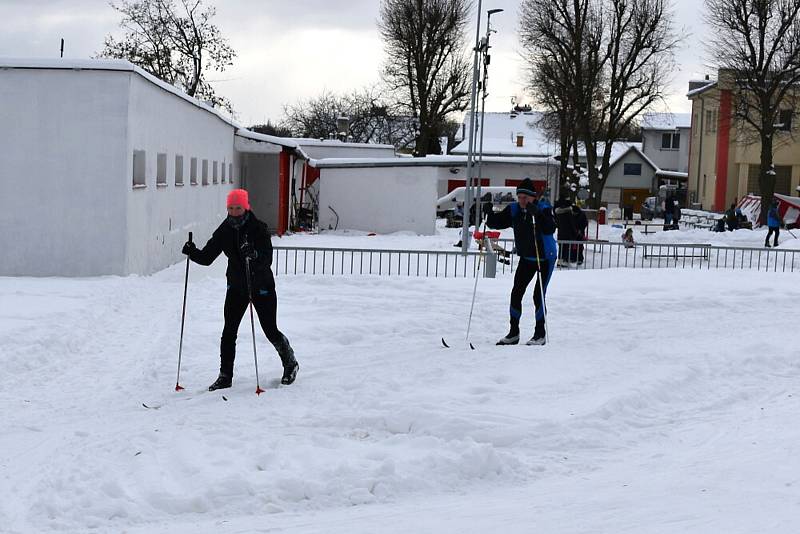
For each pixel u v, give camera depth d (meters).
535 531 5.36
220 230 9.31
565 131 57.81
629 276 18.86
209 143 29.00
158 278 19.17
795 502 5.84
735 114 50.50
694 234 41.06
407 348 11.52
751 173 59.75
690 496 6.07
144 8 52.03
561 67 53.34
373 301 15.02
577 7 52.41
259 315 9.35
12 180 18.11
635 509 5.78
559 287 17.11
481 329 13.04
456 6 61.09
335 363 10.59
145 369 10.32
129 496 6.18
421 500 6.31
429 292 16.11
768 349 11.21
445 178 64.06
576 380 9.61
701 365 10.52
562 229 25.50
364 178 42.16
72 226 18.17
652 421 8.42
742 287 17.28
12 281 16.89
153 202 20.78
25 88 17.98
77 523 5.76
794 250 23.02
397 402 8.55
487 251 19.06
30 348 10.79
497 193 50.00
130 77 18.05
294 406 8.58
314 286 16.67
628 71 53.09
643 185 85.00
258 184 41.53
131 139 18.33
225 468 6.74
